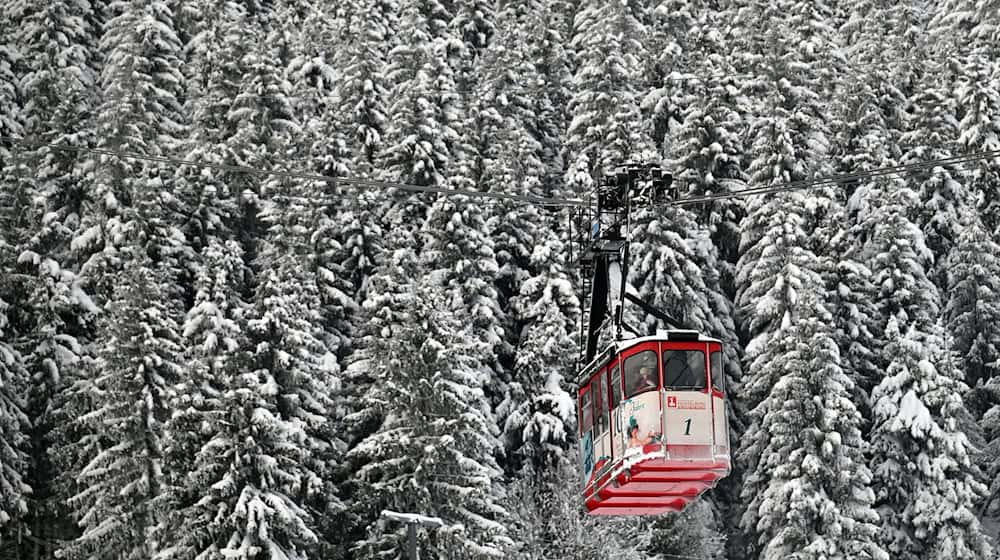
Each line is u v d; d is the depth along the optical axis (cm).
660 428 2752
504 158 6919
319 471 5153
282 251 6153
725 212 7225
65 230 6331
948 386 5800
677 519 5978
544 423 5756
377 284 5581
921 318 6134
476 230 6359
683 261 6388
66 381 5597
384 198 6981
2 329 5559
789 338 5744
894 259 6469
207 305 5209
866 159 7262
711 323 6488
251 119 7281
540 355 5906
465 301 6209
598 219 3103
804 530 5447
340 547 5338
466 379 5294
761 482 5962
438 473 5175
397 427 5222
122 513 5016
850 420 5622
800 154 7044
